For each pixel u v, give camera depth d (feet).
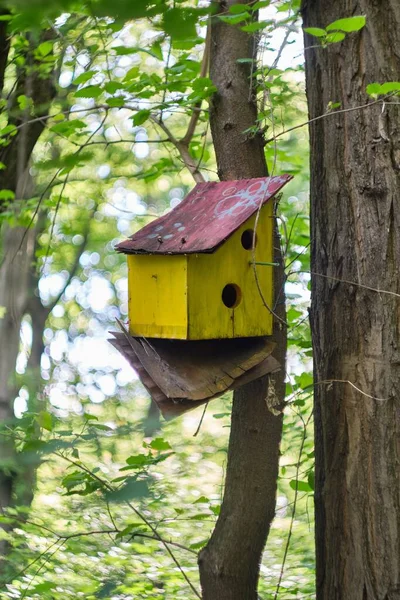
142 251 16.53
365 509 15.61
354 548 15.71
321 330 16.84
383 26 16.16
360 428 15.85
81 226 53.83
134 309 17.15
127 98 20.03
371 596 15.29
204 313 16.20
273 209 18.17
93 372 47.47
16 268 25.70
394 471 15.34
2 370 24.95
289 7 18.06
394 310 15.60
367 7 16.25
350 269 16.21
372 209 15.97
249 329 17.07
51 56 23.84
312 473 19.56
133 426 12.32
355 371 16.02
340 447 16.15
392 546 15.16
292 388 20.93
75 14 18.37
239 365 16.62
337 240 16.47
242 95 19.36
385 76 16.02
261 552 18.78
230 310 16.67
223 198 17.57
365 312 15.92
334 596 15.98
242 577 18.48
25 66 25.23
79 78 17.90
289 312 23.73
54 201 29.25
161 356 16.51
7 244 25.44
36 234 38.34
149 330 16.76
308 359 25.05
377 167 15.94
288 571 27.55
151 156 52.37
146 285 16.84
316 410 17.15
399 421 15.39
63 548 26.35
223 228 16.12
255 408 18.70
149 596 24.77
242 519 18.54
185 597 25.45
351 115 16.38
